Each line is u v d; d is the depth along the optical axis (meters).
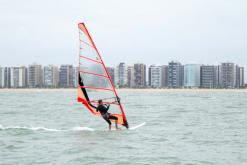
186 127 51.25
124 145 37.38
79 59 42.88
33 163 30.25
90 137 41.59
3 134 43.84
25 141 39.34
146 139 40.84
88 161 31.06
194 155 33.41
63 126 52.12
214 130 48.47
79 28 42.78
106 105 44.47
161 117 65.12
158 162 30.92
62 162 30.64
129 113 73.50
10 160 31.20
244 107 94.00
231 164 30.39
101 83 43.94
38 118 63.94
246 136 43.69
